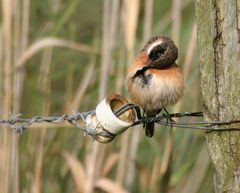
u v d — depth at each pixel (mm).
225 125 5680
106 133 6336
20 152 9398
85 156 9758
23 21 9281
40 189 9352
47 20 10102
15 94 9141
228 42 5613
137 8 8930
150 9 9375
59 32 10242
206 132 5852
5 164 9031
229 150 5684
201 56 5840
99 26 10789
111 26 9219
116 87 9172
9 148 9055
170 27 10023
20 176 9320
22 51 9211
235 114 5629
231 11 5586
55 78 10047
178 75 7098
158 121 6699
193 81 9695
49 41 8977
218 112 5723
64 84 10469
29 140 9492
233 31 5586
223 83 5668
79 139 9977
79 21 10859
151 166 10102
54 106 10281
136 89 7098
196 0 5867
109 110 6246
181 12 9844
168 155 9258
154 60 7031
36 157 9438
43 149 9484
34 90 9680
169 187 9352
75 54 10062
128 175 9430
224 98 5672
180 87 7102
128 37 8945
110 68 9164
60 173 9805
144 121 6695
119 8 9711
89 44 10758
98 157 9148
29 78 9719
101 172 9156
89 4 10938
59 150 9742
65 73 9977
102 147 9195
